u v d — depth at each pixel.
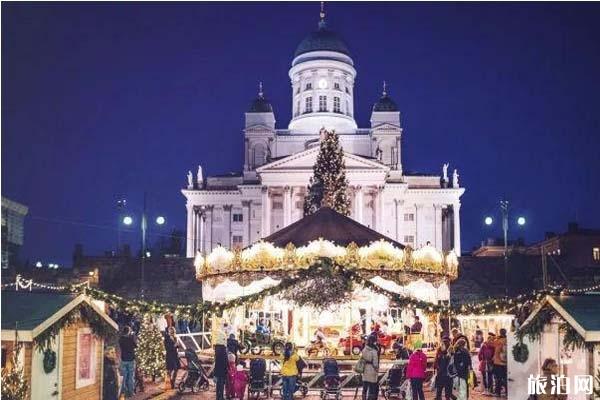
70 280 59.72
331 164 51.75
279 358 22.58
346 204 51.19
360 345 24.05
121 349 20.52
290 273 26.34
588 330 14.46
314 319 27.20
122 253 86.75
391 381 21.19
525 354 17.70
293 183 103.31
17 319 15.14
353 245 26.16
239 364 22.14
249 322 27.67
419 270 27.05
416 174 113.25
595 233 83.06
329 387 20.23
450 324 29.08
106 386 18.67
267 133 113.62
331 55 116.56
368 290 26.62
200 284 67.75
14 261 74.38
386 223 106.88
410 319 28.56
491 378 22.64
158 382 25.14
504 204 83.06
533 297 17.92
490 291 66.06
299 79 118.00
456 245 108.50
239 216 112.06
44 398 15.23
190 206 112.19
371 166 102.12
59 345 15.73
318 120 114.81
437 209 109.25
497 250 101.56
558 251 83.19
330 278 22.02
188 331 30.95
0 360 14.41
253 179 112.56
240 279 27.14
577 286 52.84
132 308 19.38
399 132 112.00
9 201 73.69
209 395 22.12
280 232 30.42
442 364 19.72
